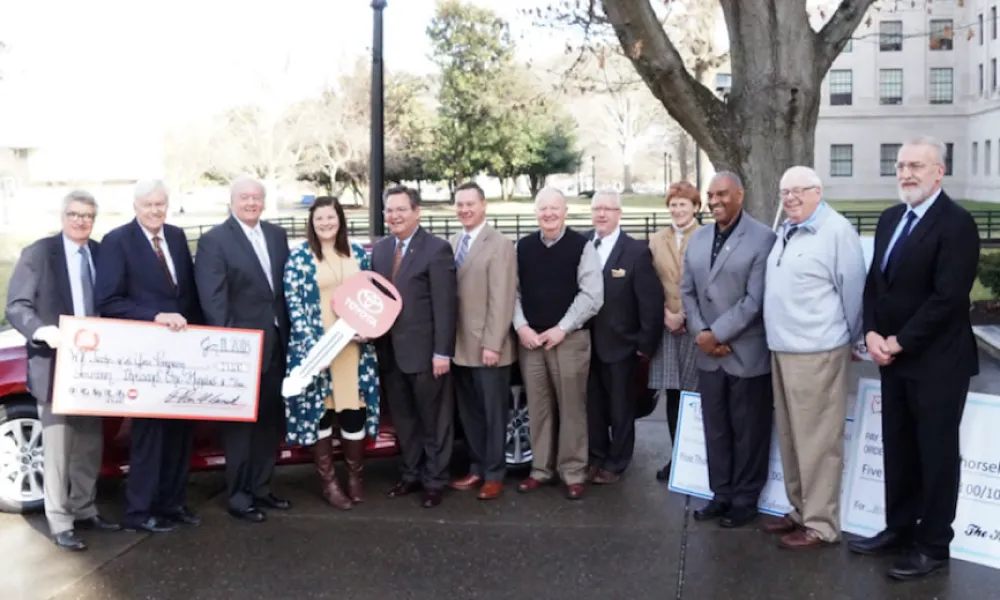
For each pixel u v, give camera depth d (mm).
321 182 46656
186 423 5488
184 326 5172
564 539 5172
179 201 43656
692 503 5766
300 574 4727
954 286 4309
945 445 4480
